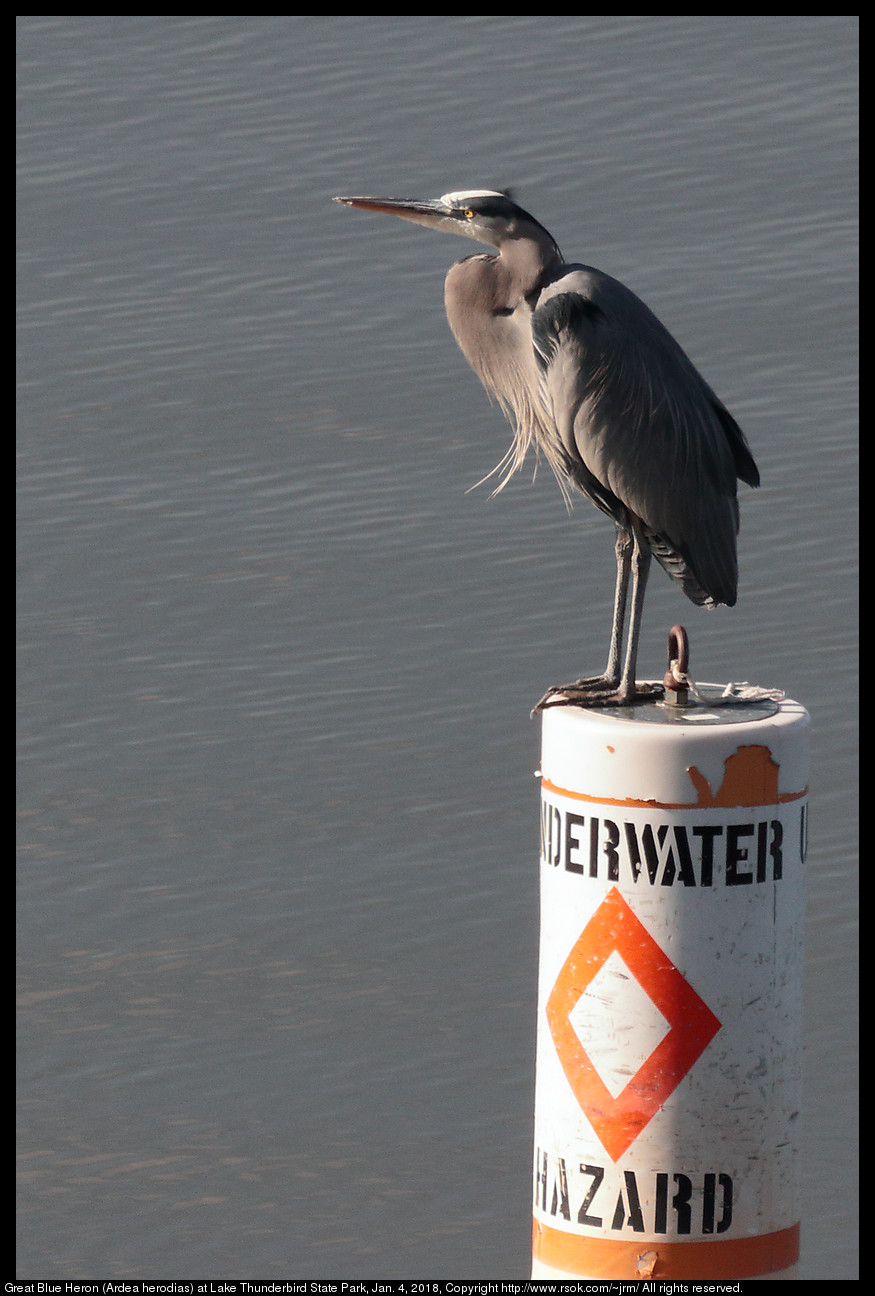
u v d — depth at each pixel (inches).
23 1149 569.9
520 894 653.3
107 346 899.4
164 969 633.6
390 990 619.8
